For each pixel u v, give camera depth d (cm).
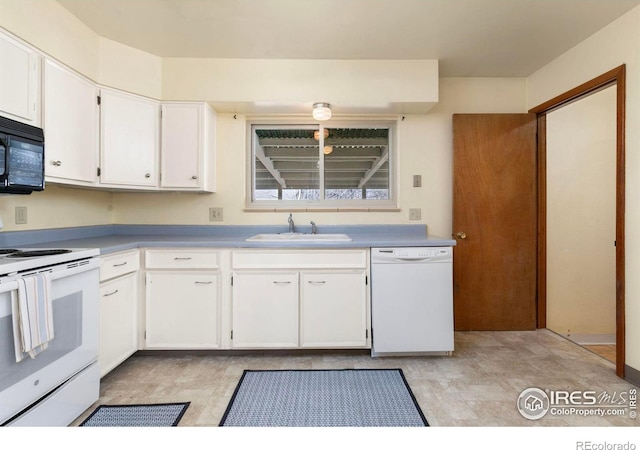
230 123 286
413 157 295
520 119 290
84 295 170
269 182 302
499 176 290
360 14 203
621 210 205
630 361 201
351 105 263
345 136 304
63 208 232
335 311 232
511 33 225
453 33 224
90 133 215
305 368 220
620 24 206
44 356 144
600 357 238
